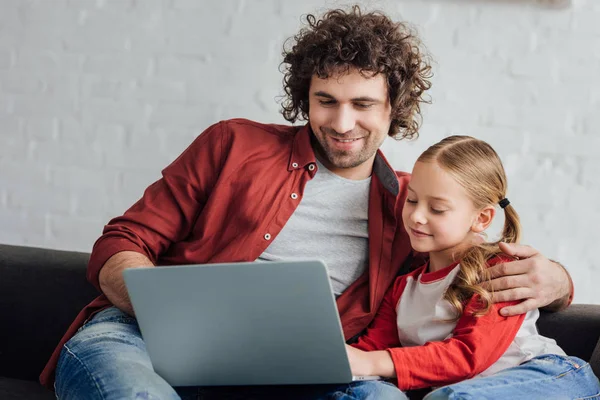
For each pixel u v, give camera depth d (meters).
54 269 2.37
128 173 2.85
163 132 2.82
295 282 1.56
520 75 2.68
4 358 2.38
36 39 2.88
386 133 2.19
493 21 2.68
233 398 1.89
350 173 2.22
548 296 1.98
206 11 2.79
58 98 2.88
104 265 2.03
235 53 2.77
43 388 2.29
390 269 2.17
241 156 2.17
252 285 1.58
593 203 2.68
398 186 2.18
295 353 1.67
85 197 2.88
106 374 1.69
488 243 2.05
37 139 2.90
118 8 2.83
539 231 2.70
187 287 1.60
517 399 1.75
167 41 2.81
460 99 2.70
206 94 2.79
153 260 2.13
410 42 2.24
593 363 2.07
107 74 2.85
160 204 2.15
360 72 2.08
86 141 2.87
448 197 1.98
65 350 1.87
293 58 2.28
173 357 1.71
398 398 1.75
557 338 2.17
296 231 2.16
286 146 2.22
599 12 2.65
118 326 1.94
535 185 2.69
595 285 2.69
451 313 1.97
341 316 2.13
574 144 2.67
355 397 1.75
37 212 2.91
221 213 2.15
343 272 2.18
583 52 2.66
